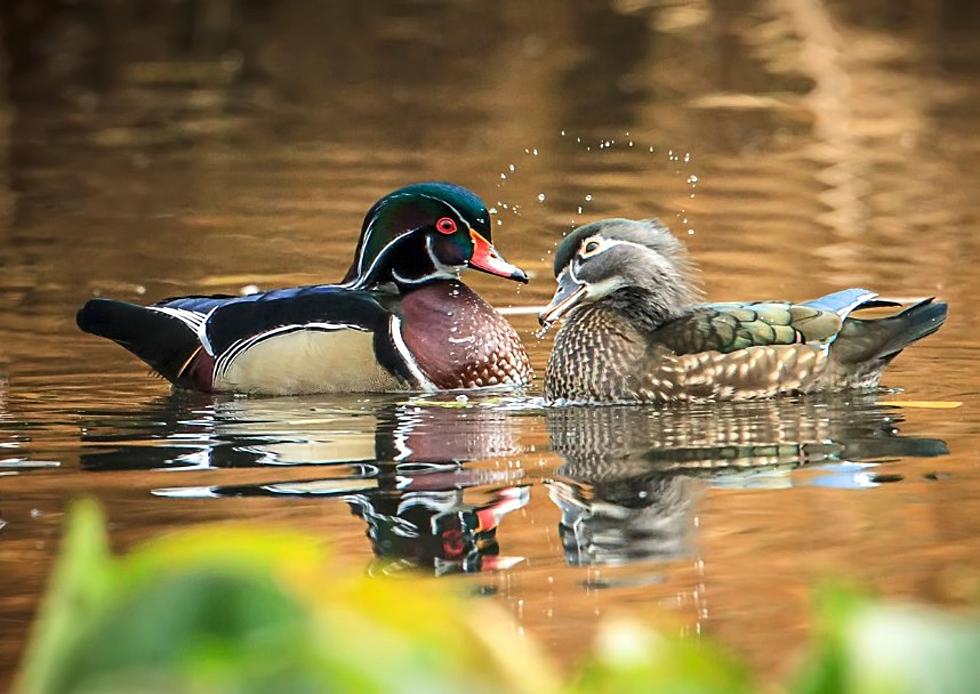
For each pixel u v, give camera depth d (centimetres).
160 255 1822
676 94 2828
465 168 2278
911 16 3428
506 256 1809
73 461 1057
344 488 973
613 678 238
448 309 1361
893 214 1944
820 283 1619
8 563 827
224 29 3416
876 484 964
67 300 1620
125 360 1419
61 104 2816
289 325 1329
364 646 218
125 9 3431
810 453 1052
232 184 2214
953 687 223
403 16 3541
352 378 1323
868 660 225
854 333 1268
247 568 223
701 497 945
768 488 960
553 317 1288
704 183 2155
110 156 2405
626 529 877
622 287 1290
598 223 1307
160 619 221
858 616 229
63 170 2305
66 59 3155
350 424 1185
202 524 888
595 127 2572
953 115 2575
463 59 3175
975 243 1784
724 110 2678
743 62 3056
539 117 2659
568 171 2250
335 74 3066
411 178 2225
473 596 761
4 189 2188
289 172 2286
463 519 900
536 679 230
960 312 1497
